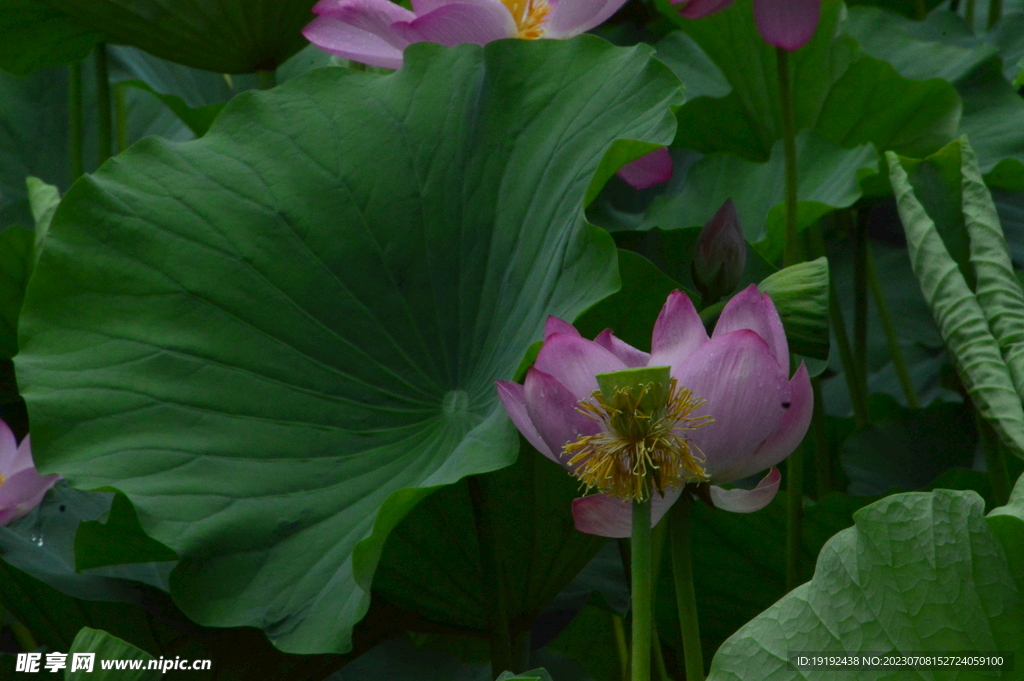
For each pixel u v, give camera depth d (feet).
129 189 11.66
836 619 10.72
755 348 10.68
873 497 11.84
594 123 11.68
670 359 10.84
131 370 11.41
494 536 11.58
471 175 11.80
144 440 11.30
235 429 11.40
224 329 11.55
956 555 10.70
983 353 11.44
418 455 11.44
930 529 10.73
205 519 11.20
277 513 11.28
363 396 11.57
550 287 11.39
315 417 11.49
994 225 11.58
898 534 10.73
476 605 11.90
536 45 11.89
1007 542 10.66
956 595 10.69
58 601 11.85
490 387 11.48
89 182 11.61
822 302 11.12
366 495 11.37
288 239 11.71
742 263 11.76
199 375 11.46
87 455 11.25
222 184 11.75
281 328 11.60
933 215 11.68
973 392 11.47
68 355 11.41
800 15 12.11
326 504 11.34
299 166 11.82
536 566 11.89
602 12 12.14
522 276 11.59
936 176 11.71
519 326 11.48
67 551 11.96
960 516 10.71
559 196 11.59
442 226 11.78
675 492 10.81
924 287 11.66
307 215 11.75
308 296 11.66
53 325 11.44
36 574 11.64
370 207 11.80
